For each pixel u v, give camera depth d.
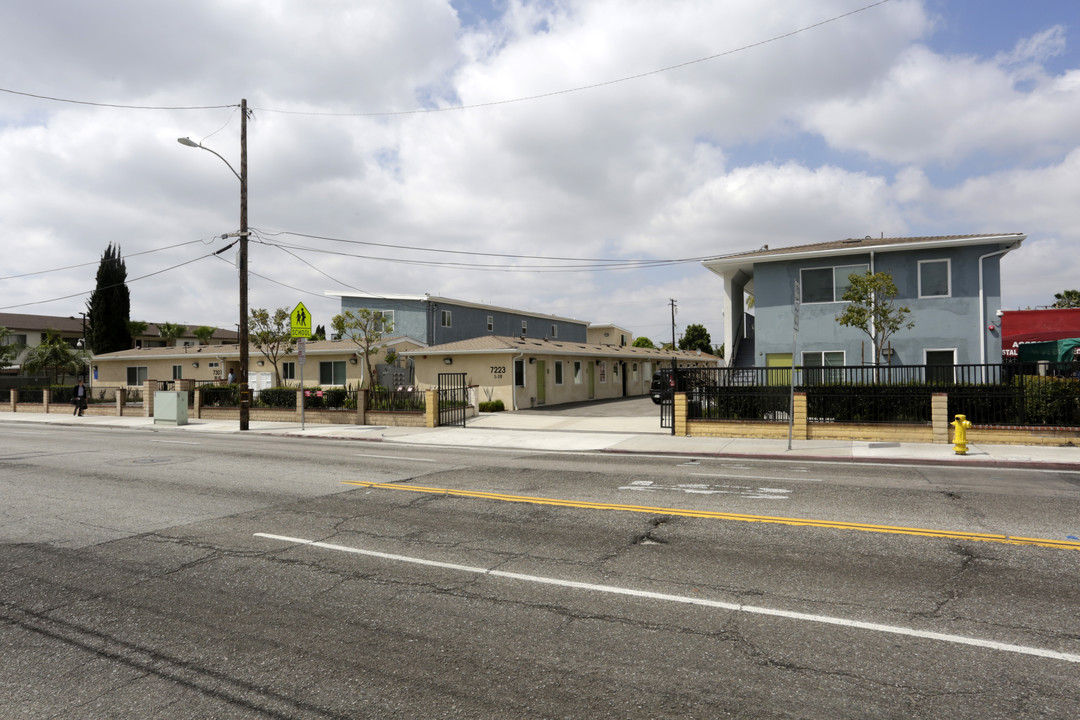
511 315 43.94
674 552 6.45
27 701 3.75
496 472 11.77
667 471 11.74
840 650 4.23
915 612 4.84
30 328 53.00
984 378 17.47
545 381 31.58
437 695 3.74
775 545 6.62
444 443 17.50
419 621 4.82
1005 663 4.02
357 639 4.53
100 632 4.73
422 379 30.20
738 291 28.48
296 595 5.41
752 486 9.95
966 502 8.58
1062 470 11.53
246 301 22.42
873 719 3.41
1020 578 5.54
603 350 38.25
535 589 5.46
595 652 4.26
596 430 19.81
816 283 21.77
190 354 35.56
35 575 6.02
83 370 42.81
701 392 17.89
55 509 8.77
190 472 11.95
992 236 19.53
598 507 8.53
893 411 15.91
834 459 13.31
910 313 19.67
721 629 4.59
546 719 3.46
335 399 25.09
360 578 5.80
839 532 7.07
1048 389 14.77
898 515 7.85
